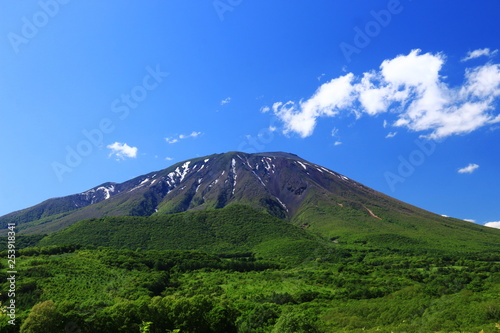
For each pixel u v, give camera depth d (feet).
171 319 265.95
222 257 645.10
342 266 542.98
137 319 255.50
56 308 242.99
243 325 276.62
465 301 313.73
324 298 373.81
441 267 545.03
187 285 413.18
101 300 307.78
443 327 262.06
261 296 363.56
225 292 385.50
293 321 247.50
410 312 302.66
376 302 344.90
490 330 233.96
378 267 560.61
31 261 417.08
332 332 268.21
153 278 396.57
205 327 271.69
